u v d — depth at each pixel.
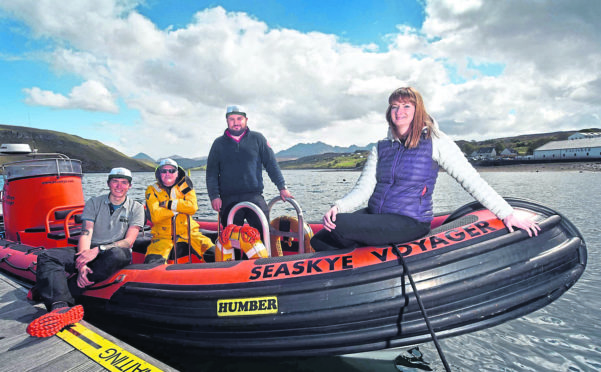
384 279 2.32
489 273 2.28
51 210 4.53
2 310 3.10
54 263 3.06
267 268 2.59
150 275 2.90
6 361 2.30
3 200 5.07
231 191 3.77
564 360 2.95
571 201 14.80
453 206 14.71
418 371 2.80
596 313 3.81
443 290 2.24
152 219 3.57
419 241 2.44
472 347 3.20
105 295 3.02
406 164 2.29
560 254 2.37
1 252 4.33
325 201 17.83
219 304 2.53
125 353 2.34
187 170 3.68
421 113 2.22
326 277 2.40
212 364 2.93
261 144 3.81
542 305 2.39
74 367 2.25
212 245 3.88
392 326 2.32
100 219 3.34
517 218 2.33
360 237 2.38
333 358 2.93
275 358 2.54
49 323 2.60
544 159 84.06
